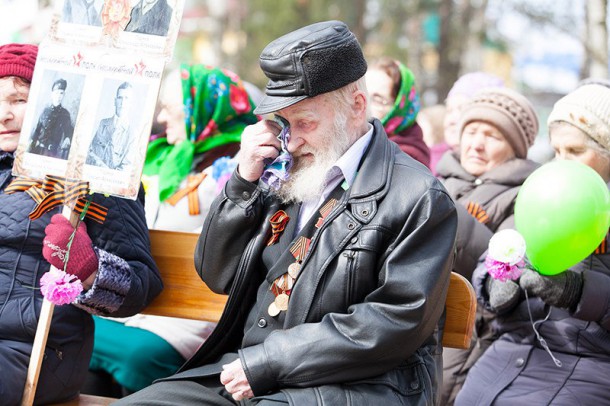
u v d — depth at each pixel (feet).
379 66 24.82
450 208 14.14
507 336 17.47
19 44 17.53
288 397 13.48
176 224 21.25
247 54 105.50
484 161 21.70
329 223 14.32
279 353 13.66
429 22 101.14
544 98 87.81
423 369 14.23
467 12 95.35
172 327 19.69
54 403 16.34
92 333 16.80
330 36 14.38
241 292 15.19
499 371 17.12
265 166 15.14
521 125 21.66
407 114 24.77
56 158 16.03
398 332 13.41
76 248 15.56
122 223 16.56
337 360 13.46
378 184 14.30
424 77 97.91
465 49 95.96
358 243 14.06
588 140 17.72
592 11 50.06
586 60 70.08
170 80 23.21
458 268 18.98
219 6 108.17
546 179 15.90
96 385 19.77
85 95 15.99
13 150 17.21
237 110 23.29
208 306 16.96
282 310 14.53
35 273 16.25
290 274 14.53
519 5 86.79
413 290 13.52
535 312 17.10
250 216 15.15
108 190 15.61
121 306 16.01
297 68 14.20
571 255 15.79
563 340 16.76
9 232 16.26
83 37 16.21
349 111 14.71
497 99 21.77
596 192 15.67
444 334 15.25
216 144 22.91
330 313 13.87
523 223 16.10
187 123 22.75
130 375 19.13
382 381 13.75
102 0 16.17
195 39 115.96
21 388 15.57
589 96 17.81
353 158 14.67
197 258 15.67
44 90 16.30
